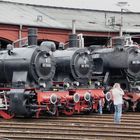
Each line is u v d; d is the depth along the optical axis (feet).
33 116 73.56
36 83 71.97
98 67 86.22
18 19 119.34
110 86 85.97
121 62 84.23
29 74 71.00
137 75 86.43
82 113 81.46
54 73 75.00
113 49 85.56
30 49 72.38
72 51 80.28
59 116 75.25
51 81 74.28
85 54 81.41
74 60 79.25
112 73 86.43
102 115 78.07
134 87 86.07
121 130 56.44
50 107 71.97
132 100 85.61
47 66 73.00
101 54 86.48
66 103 74.43
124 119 70.44
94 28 130.21
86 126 59.98
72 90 77.00
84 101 78.43
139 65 86.12
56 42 123.34
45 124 62.95
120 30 128.67
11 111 70.69
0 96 72.33
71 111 76.33
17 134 54.44
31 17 125.49
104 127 59.16
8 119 71.10
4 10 125.08
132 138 50.85
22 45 82.53
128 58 84.94
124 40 90.33
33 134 54.19
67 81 79.10
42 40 122.11
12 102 70.23
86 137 51.70
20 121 67.92
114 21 137.39
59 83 79.10
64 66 79.56
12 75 72.38
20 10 129.80
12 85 71.67
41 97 69.92
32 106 69.46
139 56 86.38
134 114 80.59
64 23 128.16
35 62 71.20
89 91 79.15
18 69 71.67
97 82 82.28
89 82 81.46
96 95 80.02
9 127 59.47
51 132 55.21
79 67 79.77
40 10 137.49
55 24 124.06
